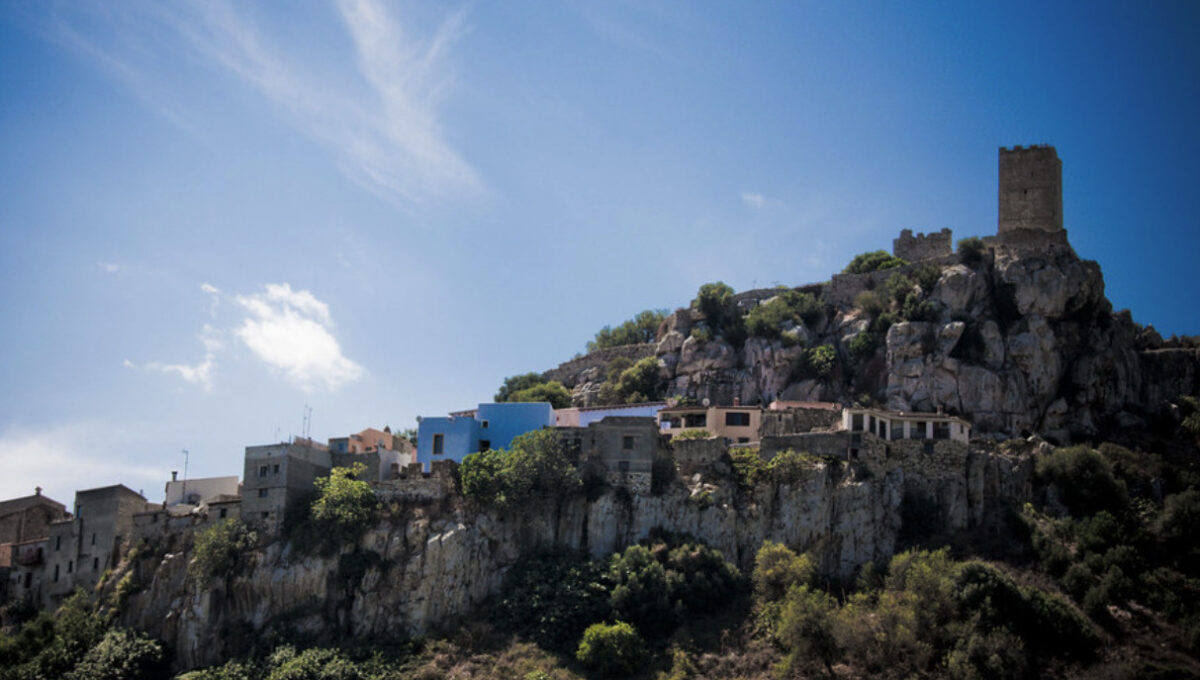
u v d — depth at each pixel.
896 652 96.06
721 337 163.12
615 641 100.56
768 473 117.62
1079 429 134.25
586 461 122.12
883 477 117.31
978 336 140.88
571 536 116.88
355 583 110.00
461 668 101.81
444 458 131.25
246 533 115.50
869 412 121.25
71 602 117.56
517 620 106.81
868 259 176.62
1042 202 159.38
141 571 118.12
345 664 100.94
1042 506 116.81
